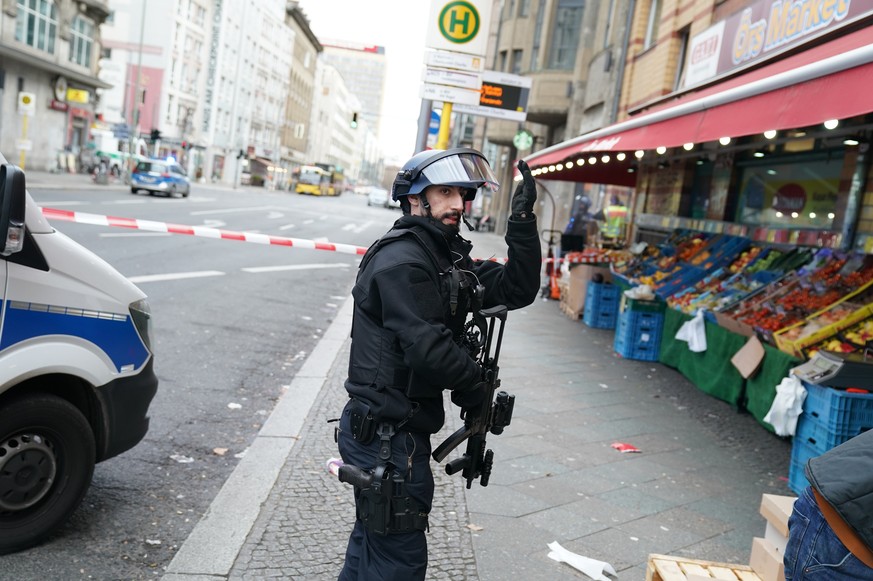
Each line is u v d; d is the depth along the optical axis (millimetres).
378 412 2277
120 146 47094
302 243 8156
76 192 25438
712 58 11023
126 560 3217
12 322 3037
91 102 40438
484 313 2402
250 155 75125
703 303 7594
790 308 6234
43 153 35500
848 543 1792
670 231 11820
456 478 4477
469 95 7262
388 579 2293
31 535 3154
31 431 3127
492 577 3299
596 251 12961
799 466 4777
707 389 7172
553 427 5703
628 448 5316
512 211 2543
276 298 10414
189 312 8594
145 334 3645
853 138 6758
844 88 3531
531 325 10609
